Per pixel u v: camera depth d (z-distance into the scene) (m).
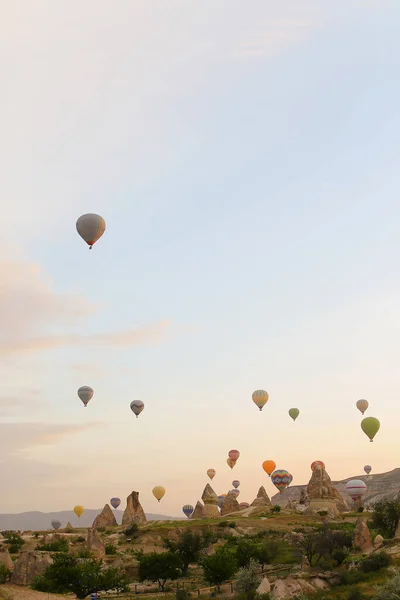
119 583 68.94
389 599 50.25
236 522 121.62
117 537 118.56
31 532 136.62
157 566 76.31
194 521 130.00
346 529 109.38
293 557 82.44
